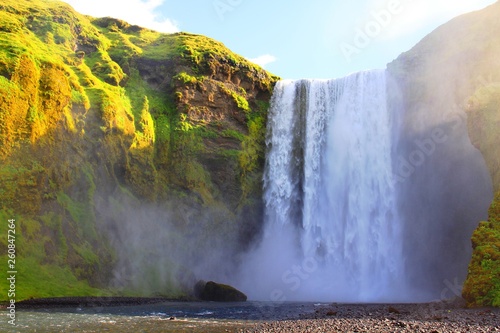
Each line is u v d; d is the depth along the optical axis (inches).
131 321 1044.5
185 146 2258.9
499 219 1381.6
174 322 1039.0
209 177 2287.2
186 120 2338.8
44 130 1731.1
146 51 2640.3
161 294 1742.1
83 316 1117.7
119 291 1647.4
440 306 1347.2
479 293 1266.0
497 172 1530.5
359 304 1606.8
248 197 2395.4
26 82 1697.8
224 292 1793.8
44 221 1612.9
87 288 1557.6
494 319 1011.3
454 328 885.2
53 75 1811.0
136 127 2150.6
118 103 2113.7
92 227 1739.7
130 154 2053.4
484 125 1609.3
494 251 1302.9
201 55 2532.0
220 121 2427.4
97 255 1695.4
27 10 2362.2
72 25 2469.2
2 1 2316.7
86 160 1871.3
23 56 1722.4
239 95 2544.3
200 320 1085.8
